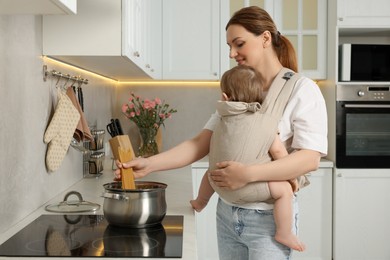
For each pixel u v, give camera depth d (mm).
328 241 3834
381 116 3822
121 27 2150
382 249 3830
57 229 1675
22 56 1842
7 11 1334
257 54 1824
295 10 3982
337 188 3789
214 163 1748
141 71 3078
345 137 3801
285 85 1737
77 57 2209
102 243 1498
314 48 4012
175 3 3920
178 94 4234
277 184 1676
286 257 1712
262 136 1665
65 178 2502
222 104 1701
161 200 1704
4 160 1655
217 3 3922
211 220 3754
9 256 1371
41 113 2086
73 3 1338
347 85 3812
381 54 3816
